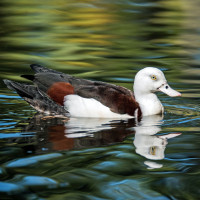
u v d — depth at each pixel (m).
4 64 17.19
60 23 23.27
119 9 26.72
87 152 9.27
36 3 27.95
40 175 8.11
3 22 23.28
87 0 29.08
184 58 18.23
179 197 7.43
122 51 19.02
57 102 12.29
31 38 20.59
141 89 12.50
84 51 18.92
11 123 11.34
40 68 13.26
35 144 9.68
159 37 21.22
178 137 10.34
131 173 8.30
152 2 28.83
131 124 11.46
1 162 8.62
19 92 12.55
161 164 8.73
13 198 7.29
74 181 7.91
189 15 25.50
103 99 12.05
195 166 8.65
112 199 7.34
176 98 14.16
